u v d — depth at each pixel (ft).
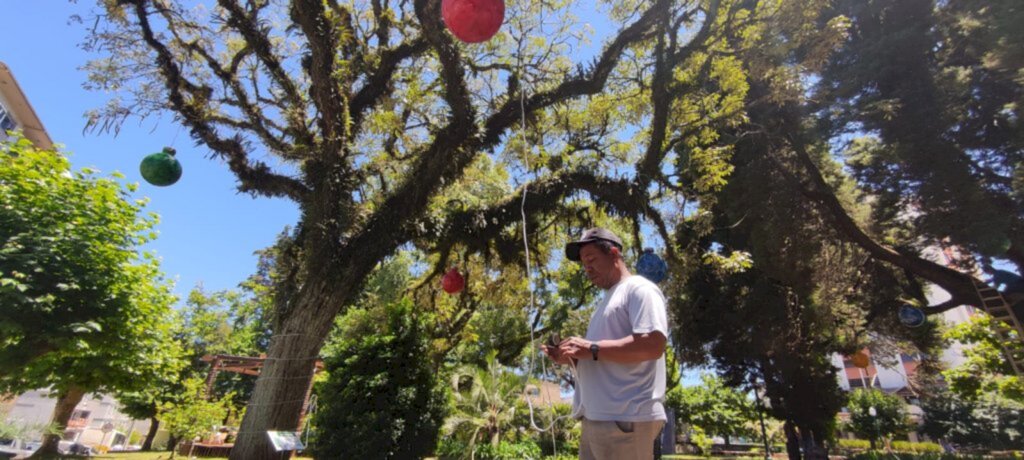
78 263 21.15
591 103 31.17
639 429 5.24
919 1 37.29
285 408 18.13
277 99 26.84
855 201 44.37
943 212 34.53
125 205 23.17
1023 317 37.52
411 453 23.80
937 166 33.88
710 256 30.86
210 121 24.17
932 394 88.74
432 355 34.12
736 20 24.67
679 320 47.67
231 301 85.51
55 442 27.71
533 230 30.40
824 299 40.65
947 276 40.60
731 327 48.60
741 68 26.08
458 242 27.68
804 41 23.93
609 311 6.01
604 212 30.86
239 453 17.26
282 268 22.85
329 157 21.44
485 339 52.26
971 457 54.34
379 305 34.76
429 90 25.62
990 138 34.91
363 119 24.85
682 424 102.78
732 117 26.40
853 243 43.37
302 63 23.84
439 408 26.27
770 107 37.96
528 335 48.91
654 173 27.84
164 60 22.15
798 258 38.73
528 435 45.88
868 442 109.70
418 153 26.89
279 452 17.52
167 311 27.20
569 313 42.52
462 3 7.88
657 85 25.59
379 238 21.85
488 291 34.68
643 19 24.47
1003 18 24.93
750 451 103.96
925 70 35.45
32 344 19.69
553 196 27.94
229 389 72.33
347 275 20.65
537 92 25.36
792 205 38.70
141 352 25.38
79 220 21.48
